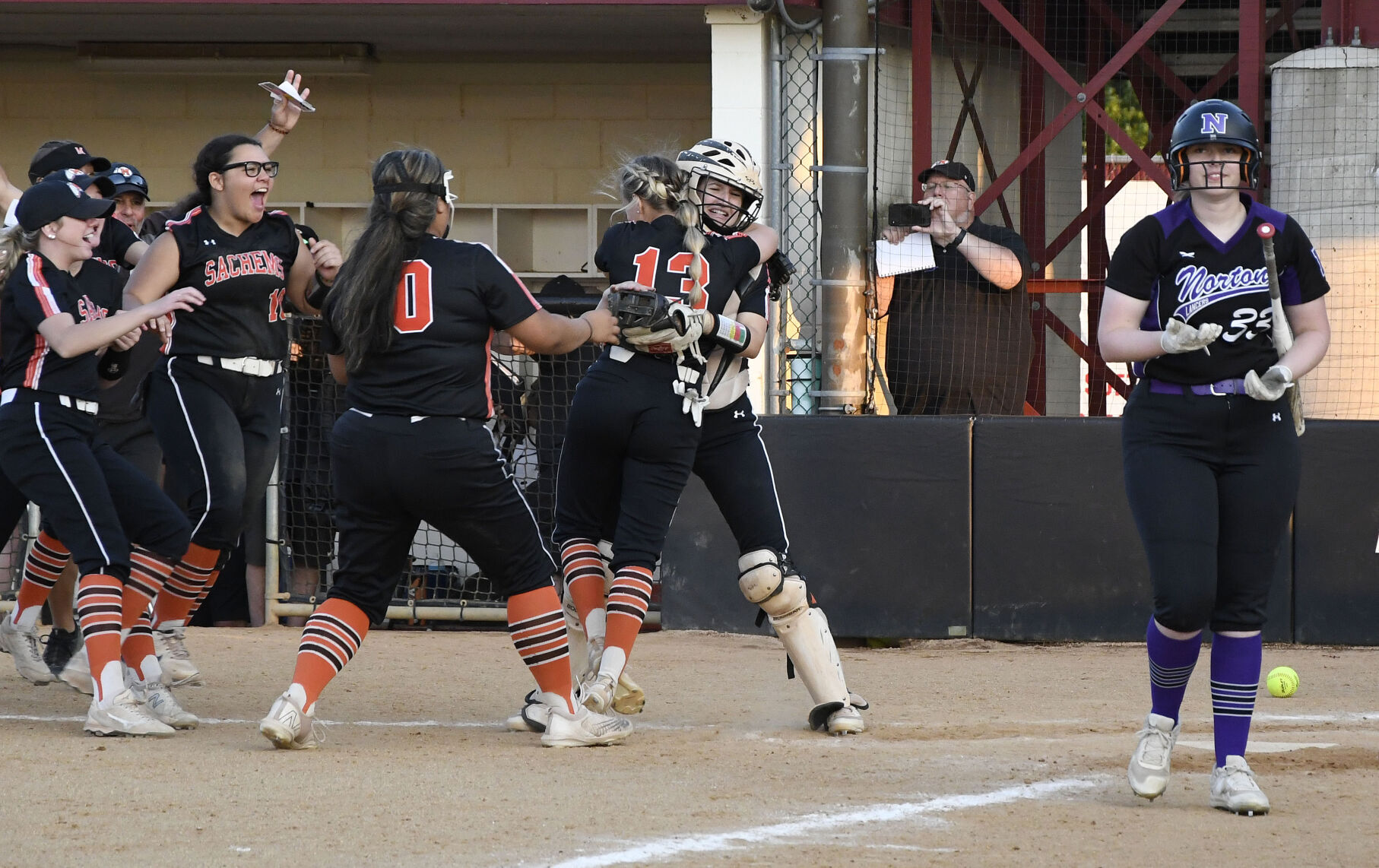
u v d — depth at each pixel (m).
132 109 45.09
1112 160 47.56
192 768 16.61
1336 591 29.41
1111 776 16.95
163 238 20.38
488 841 13.52
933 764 17.59
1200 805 15.45
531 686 24.03
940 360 31.83
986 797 15.75
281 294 21.36
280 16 38.97
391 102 45.06
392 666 26.16
